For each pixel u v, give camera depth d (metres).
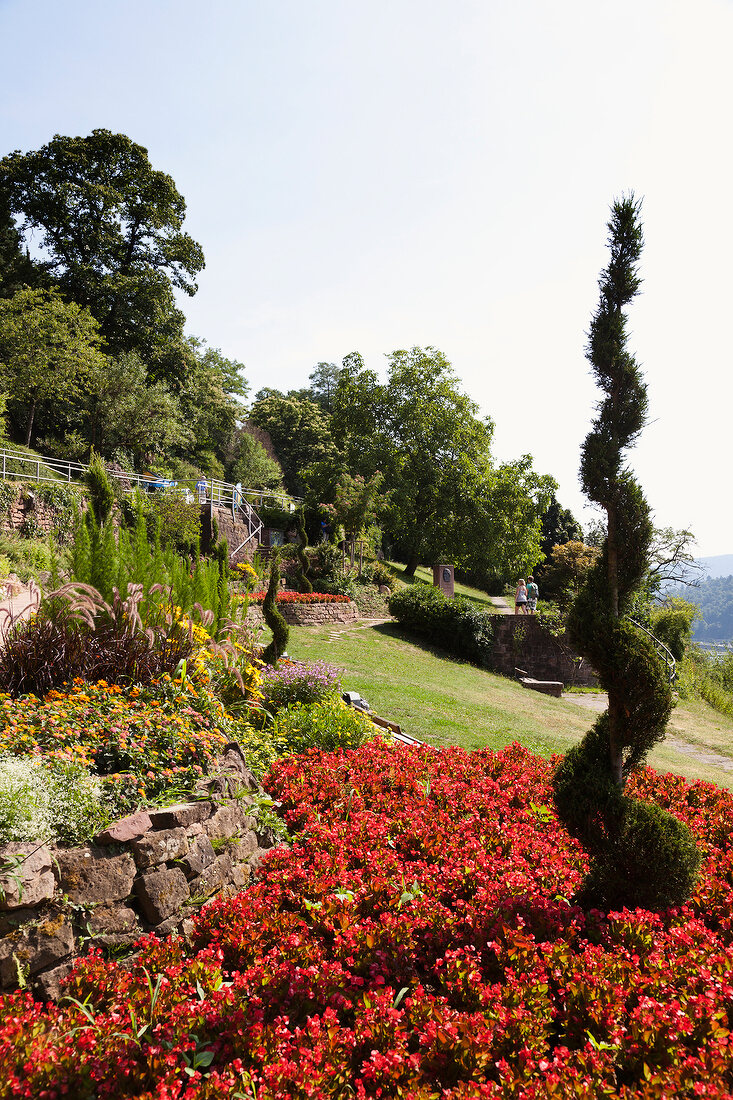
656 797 6.66
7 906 2.79
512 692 16.31
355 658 15.25
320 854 4.26
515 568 36.41
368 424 36.97
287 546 26.81
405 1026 2.85
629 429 4.36
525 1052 2.61
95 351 28.02
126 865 3.37
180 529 20.72
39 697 4.91
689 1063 2.48
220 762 4.72
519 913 3.70
